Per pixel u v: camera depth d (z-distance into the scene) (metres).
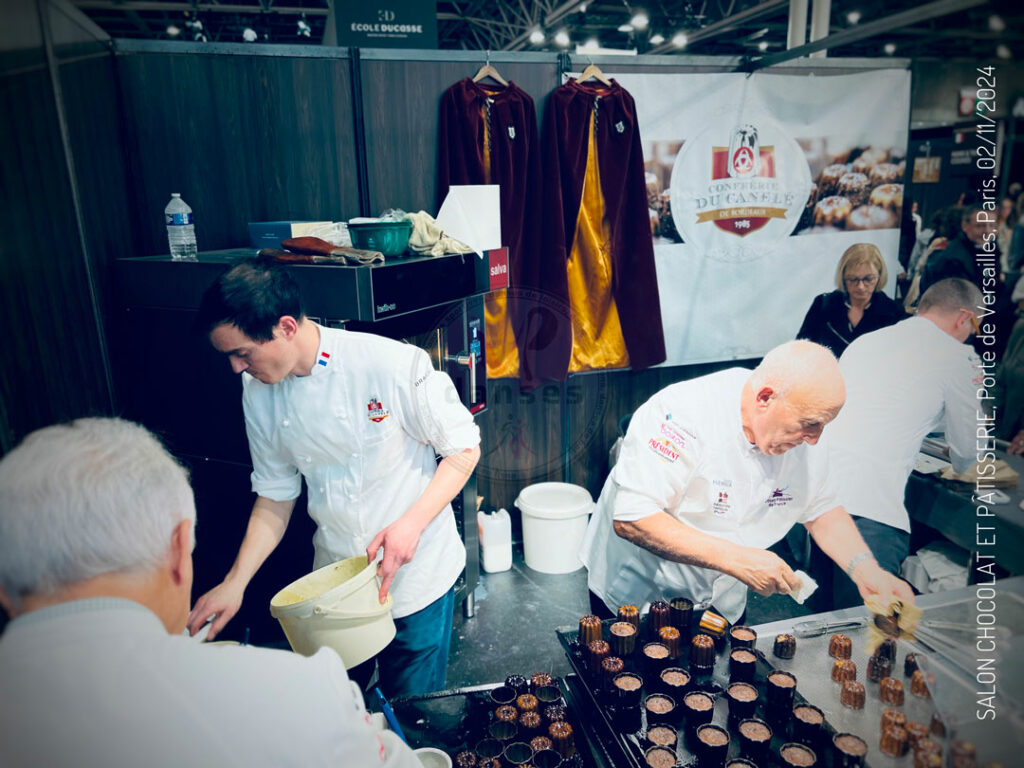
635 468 1.57
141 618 0.67
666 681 1.24
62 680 0.61
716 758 1.09
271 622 2.35
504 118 2.85
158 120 2.58
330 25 5.50
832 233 3.22
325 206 2.86
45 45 1.83
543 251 3.05
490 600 2.95
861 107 3.06
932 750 1.01
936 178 2.76
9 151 1.54
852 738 1.09
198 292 2.08
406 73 2.82
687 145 3.06
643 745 1.15
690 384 1.61
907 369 1.66
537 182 2.97
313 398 1.54
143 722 0.61
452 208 2.44
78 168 2.04
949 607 1.29
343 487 1.64
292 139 2.76
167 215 2.34
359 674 1.87
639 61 2.95
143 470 0.70
